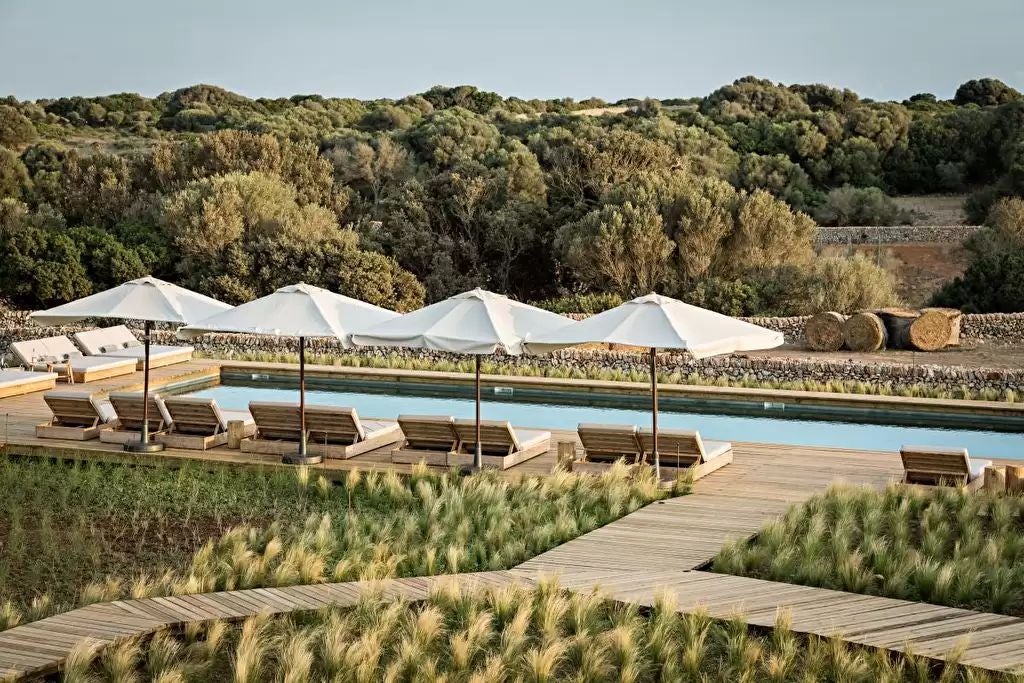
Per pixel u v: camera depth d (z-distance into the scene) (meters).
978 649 7.66
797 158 58.22
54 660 7.28
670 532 10.80
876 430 17.88
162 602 8.61
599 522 11.29
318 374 21.81
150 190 42.62
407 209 38.88
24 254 32.06
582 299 29.59
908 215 49.84
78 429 14.75
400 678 7.49
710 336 12.30
